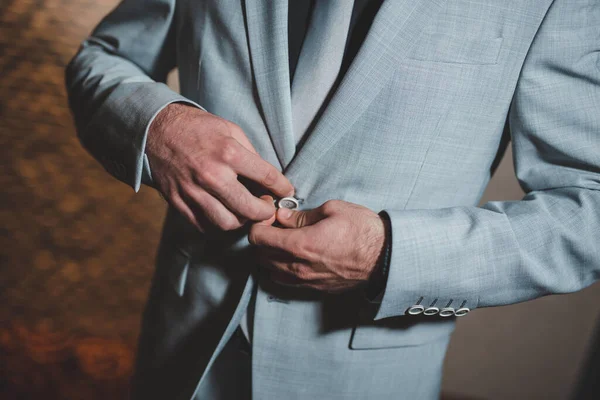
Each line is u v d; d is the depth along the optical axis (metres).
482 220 0.61
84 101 0.80
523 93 0.63
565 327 1.64
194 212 0.66
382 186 0.66
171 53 0.84
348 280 0.62
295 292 0.70
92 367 1.91
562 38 0.60
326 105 0.65
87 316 2.14
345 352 0.71
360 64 0.59
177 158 0.62
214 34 0.69
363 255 0.59
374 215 0.61
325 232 0.58
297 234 0.59
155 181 0.66
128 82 0.74
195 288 0.77
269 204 0.62
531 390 1.74
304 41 0.64
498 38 0.60
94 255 2.17
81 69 0.84
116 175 0.72
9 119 2.06
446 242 0.59
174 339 0.81
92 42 0.90
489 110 0.64
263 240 0.60
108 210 2.13
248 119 0.68
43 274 2.16
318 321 0.71
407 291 0.58
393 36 0.58
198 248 0.76
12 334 2.03
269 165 0.61
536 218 0.62
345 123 0.61
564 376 1.69
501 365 1.74
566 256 0.61
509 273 0.60
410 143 0.63
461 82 0.61
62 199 2.13
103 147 0.71
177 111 0.65
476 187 0.71
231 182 0.59
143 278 2.18
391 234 0.58
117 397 1.78
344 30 0.62
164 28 0.80
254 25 0.64
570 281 0.62
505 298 0.62
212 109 0.70
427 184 0.66
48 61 2.02
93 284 2.17
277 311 0.71
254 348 0.72
